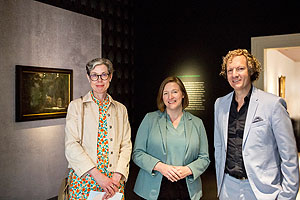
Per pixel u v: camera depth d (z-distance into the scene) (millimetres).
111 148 2297
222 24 5734
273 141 2018
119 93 6312
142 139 2596
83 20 5102
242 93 2146
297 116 11562
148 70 6645
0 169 3791
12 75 3922
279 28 5121
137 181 2588
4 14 3820
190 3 6105
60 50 4621
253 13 5387
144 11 6672
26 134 4113
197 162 2482
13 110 3939
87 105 2332
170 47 6375
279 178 2033
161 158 2475
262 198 1969
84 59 5109
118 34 6223
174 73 6332
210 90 5887
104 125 2324
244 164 2043
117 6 6184
